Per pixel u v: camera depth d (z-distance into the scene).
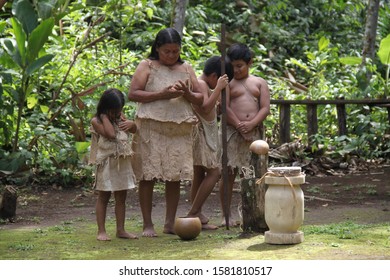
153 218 8.18
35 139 10.46
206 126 7.25
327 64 16.00
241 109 7.71
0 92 9.71
